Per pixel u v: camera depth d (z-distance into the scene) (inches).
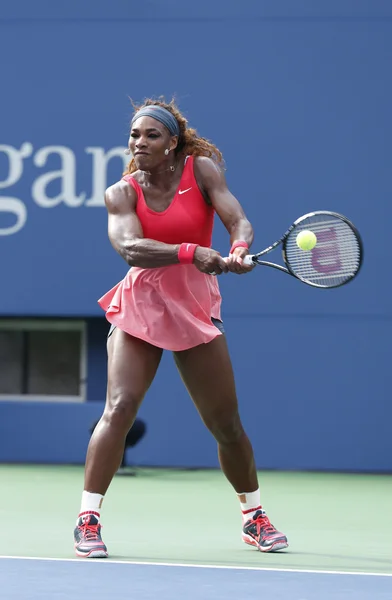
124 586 601.3
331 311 1552.7
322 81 1561.3
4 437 1599.4
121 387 729.6
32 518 1016.9
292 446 1556.3
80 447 1589.6
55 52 1594.5
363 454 1546.5
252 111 1567.4
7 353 1642.5
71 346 1635.1
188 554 756.6
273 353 1557.6
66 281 1593.3
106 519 1018.7
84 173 1593.3
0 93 1604.3
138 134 720.3
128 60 1587.1
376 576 653.3
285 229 1563.7
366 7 1553.9
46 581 617.6
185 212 731.4
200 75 1577.3
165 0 1581.0
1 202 1603.1
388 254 1549.0
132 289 737.0
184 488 1328.7
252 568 678.5
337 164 1557.6
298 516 1079.6
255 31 1567.4
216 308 756.6
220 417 752.3
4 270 1599.4
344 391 1550.2
